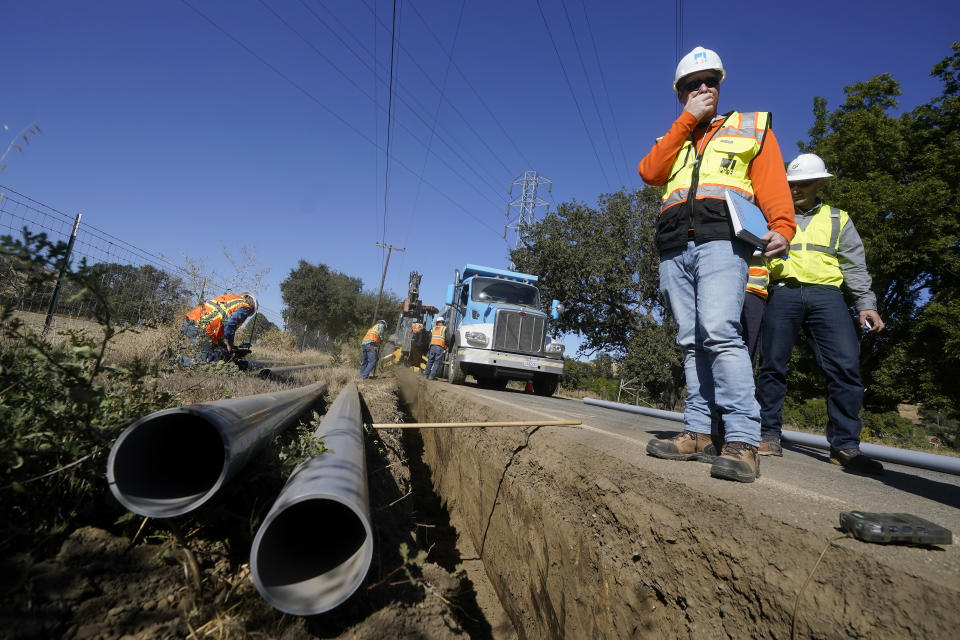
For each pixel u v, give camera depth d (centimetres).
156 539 187
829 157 1759
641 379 2303
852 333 328
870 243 1498
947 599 117
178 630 153
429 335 1717
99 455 192
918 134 1686
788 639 142
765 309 361
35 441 178
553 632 275
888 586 128
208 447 218
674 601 187
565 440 334
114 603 155
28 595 146
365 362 1267
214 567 185
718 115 284
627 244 2491
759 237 246
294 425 408
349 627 171
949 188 1541
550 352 1186
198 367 591
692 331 284
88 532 175
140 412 214
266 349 1764
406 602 195
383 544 244
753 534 169
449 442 623
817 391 1647
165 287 803
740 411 244
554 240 2519
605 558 234
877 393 1580
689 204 271
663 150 281
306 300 4384
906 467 375
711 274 259
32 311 486
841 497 207
